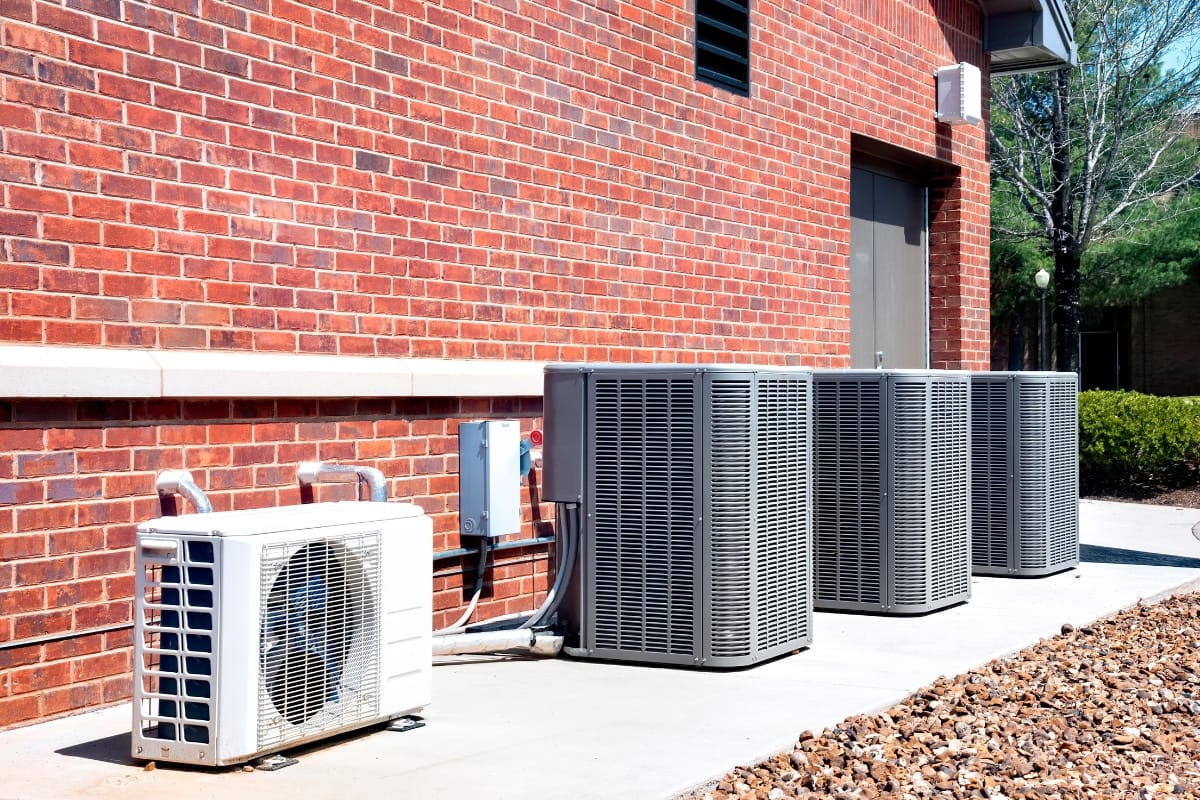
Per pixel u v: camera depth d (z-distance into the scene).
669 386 6.83
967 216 13.54
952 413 8.84
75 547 5.59
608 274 8.83
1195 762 5.36
